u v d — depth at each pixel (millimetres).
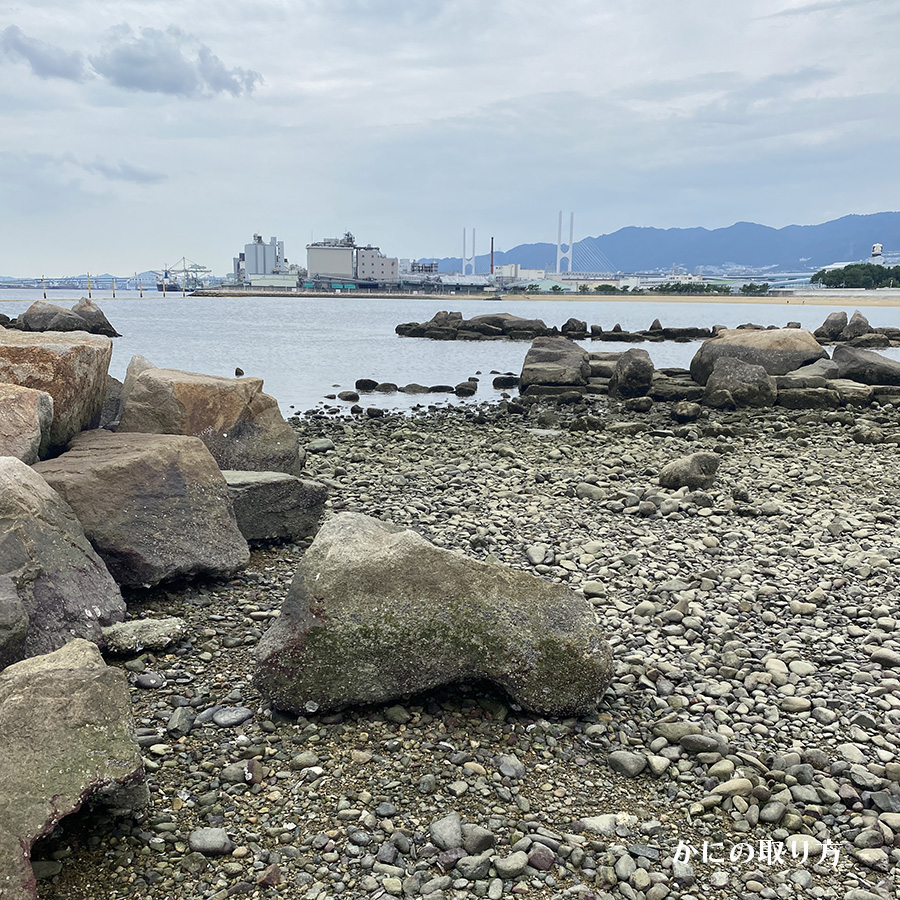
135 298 161750
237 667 6750
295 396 27812
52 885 4172
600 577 9422
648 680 6832
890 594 8891
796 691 6746
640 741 5879
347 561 6016
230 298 170000
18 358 9156
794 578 9414
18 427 8062
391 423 21844
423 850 4566
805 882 4520
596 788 5312
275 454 11680
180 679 6457
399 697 5961
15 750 4215
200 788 5070
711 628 7996
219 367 36406
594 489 13375
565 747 5746
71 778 4230
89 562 6902
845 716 6352
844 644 7676
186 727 5723
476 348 50094
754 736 6035
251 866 4426
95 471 7793
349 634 5812
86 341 10234
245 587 8500
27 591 6055
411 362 40688
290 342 51344
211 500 8477
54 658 4953
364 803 4980
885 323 77625
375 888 4281
